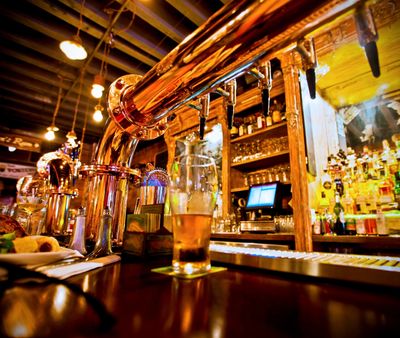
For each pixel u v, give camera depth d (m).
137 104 0.87
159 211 0.81
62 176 1.27
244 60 0.62
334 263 0.57
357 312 0.30
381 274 0.45
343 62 2.18
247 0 0.53
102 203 0.91
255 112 3.12
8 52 3.52
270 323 0.27
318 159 2.40
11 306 0.31
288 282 0.45
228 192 2.95
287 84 2.36
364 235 1.84
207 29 0.61
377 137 2.35
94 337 0.23
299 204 2.08
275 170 2.81
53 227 1.23
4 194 6.10
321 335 0.24
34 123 5.78
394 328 0.25
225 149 3.08
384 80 2.29
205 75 0.68
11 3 2.83
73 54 2.48
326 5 0.45
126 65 3.73
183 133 3.86
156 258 0.72
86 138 6.43
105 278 0.47
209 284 0.43
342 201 2.23
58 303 0.33
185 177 0.57
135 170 1.01
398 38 1.93
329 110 2.64
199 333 0.24
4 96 4.64
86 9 2.74
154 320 0.27
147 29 3.17
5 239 0.53
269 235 2.19
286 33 0.53
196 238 0.52
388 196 2.06
